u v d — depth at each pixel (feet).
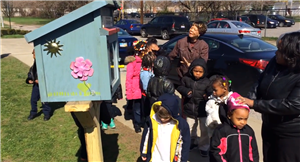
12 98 18.80
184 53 12.15
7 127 14.12
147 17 116.16
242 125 7.34
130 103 15.62
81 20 6.48
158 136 8.28
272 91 7.11
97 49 6.62
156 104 8.00
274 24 88.43
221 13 89.81
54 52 6.66
